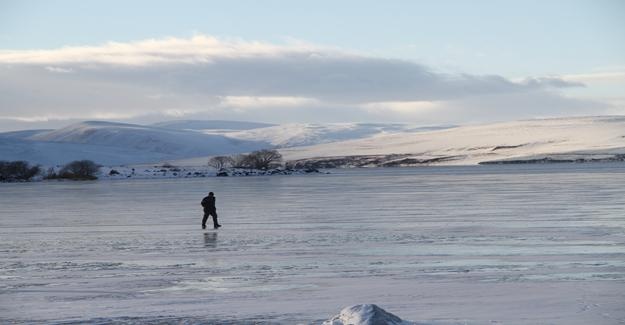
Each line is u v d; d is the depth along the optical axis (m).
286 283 22.52
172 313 18.50
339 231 37.06
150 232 38.59
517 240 31.53
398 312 17.92
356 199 66.06
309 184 116.25
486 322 16.73
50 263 27.38
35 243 34.12
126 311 18.81
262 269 25.27
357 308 15.88
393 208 52.78
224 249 30.75
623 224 37.47
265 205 59.78
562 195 64.56
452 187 89.44
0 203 72.00
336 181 131.00
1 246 33.00
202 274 24.42
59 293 21.39
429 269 24.41
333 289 21.31
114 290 21.77
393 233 35.56
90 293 21.34
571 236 32.59
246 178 181.50
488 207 51.47
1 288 22.27
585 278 22.00
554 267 24.17
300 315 18.03
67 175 191.62
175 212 53.69
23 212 57.06
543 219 40.97
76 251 30.91
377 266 25.36
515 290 20.36
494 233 34.50
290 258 27.73
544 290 20.25
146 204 65.19
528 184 92.31
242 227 40.28
